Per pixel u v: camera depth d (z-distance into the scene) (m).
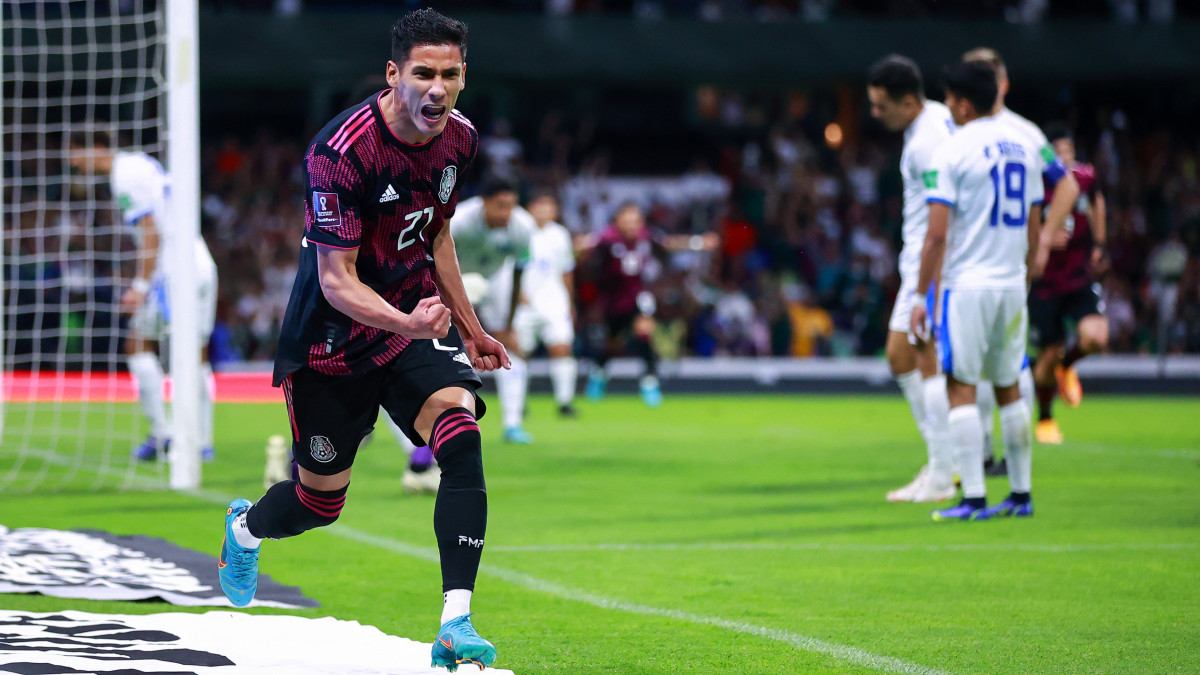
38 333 37.94
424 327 11.45
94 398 55.66
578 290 63.94
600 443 38.03
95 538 20.12
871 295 72.00
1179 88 86.00
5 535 20.20
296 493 13.06
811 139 89.75
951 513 23.03
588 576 17.91
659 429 43.00
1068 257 34.22
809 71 80.19
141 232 31.00
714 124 90.75
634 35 79.81
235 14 76.44
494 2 82.12
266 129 83.06
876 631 14.40
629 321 55.66
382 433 42.06
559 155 85.12
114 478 29.38
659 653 13.42
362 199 11.94
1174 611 15.40
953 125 24.92
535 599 16.34
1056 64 80.81
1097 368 62.88
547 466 31.97
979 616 15.16
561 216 80.50
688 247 56.03
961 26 80.94
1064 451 34.69
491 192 30.98
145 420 46.22
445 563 11.77
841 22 80.56
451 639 11.33
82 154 32.03
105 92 68.00
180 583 16.81
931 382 25.03
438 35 11.33
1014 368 22.75
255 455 34.31
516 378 38.31
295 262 73.75
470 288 30.36
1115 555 19.23
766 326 70.62
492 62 78.56
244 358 69.69
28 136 65.00
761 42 80.19
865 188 83.50
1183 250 73.50
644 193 84.38
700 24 80.00
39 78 32.12
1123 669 12.65
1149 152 82.88
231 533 13.69
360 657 12.69
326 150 11.77
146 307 31.98
